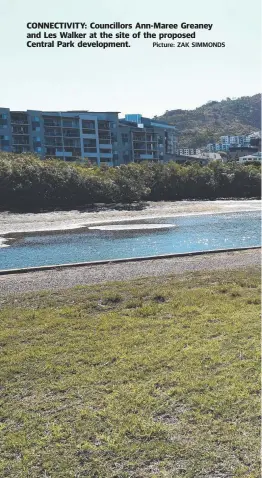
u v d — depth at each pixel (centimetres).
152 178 4881
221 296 792
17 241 2275
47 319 686
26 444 341
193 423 362
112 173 4550
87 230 2666
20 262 1711
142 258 1381
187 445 333
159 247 2019
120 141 8100
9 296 876
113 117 7981
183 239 2248
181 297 793
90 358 512
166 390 423
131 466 312
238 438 338
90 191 4125
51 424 369
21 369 488
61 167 4175
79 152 7450
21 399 419
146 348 539
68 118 7294
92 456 325
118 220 3159
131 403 399
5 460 323
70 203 4056
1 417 385
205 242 2142
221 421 363
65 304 790
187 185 5053
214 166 5425
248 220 3077
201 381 434
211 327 609
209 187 5144
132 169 4656
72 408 396
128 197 4303
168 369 472
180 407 389
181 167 5303
